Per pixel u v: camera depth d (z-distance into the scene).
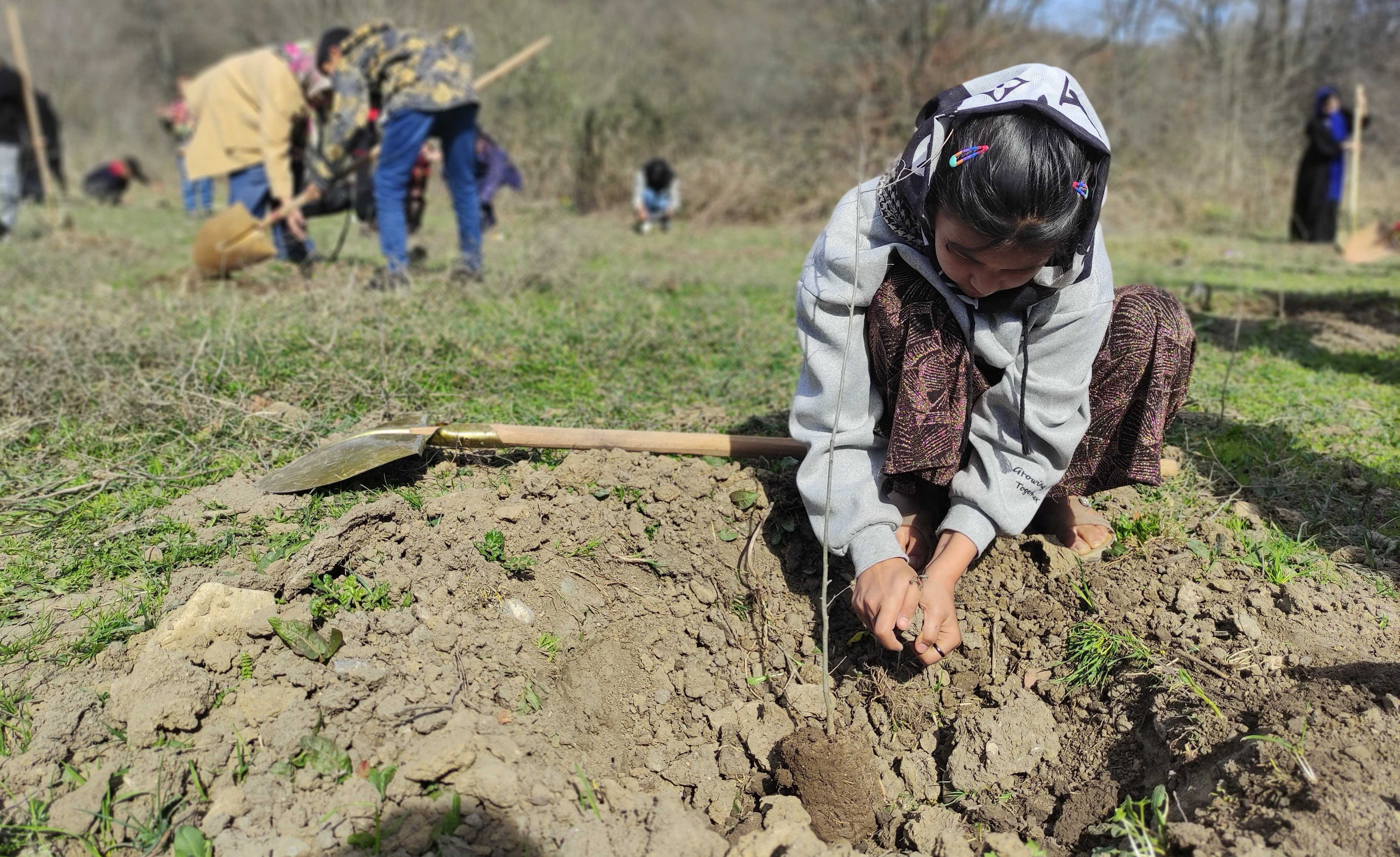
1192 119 15.61
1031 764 2.16
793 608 2.51
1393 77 17.98
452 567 2.39
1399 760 1.76
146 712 1.87
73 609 2.21
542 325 4.53
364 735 1.94
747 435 3.24
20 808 1.75
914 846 2.02
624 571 2.56
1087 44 17.98
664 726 2.33
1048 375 2.13
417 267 6.17
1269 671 2.07
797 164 14.83
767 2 20.50
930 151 1.88
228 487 2.72
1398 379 4.14
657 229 12.98
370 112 5.49
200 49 31.00
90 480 2.79
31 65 23.95
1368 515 2.65
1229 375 4.03
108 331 3.88
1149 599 2.34
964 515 2.19
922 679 2.37
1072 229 1.80
